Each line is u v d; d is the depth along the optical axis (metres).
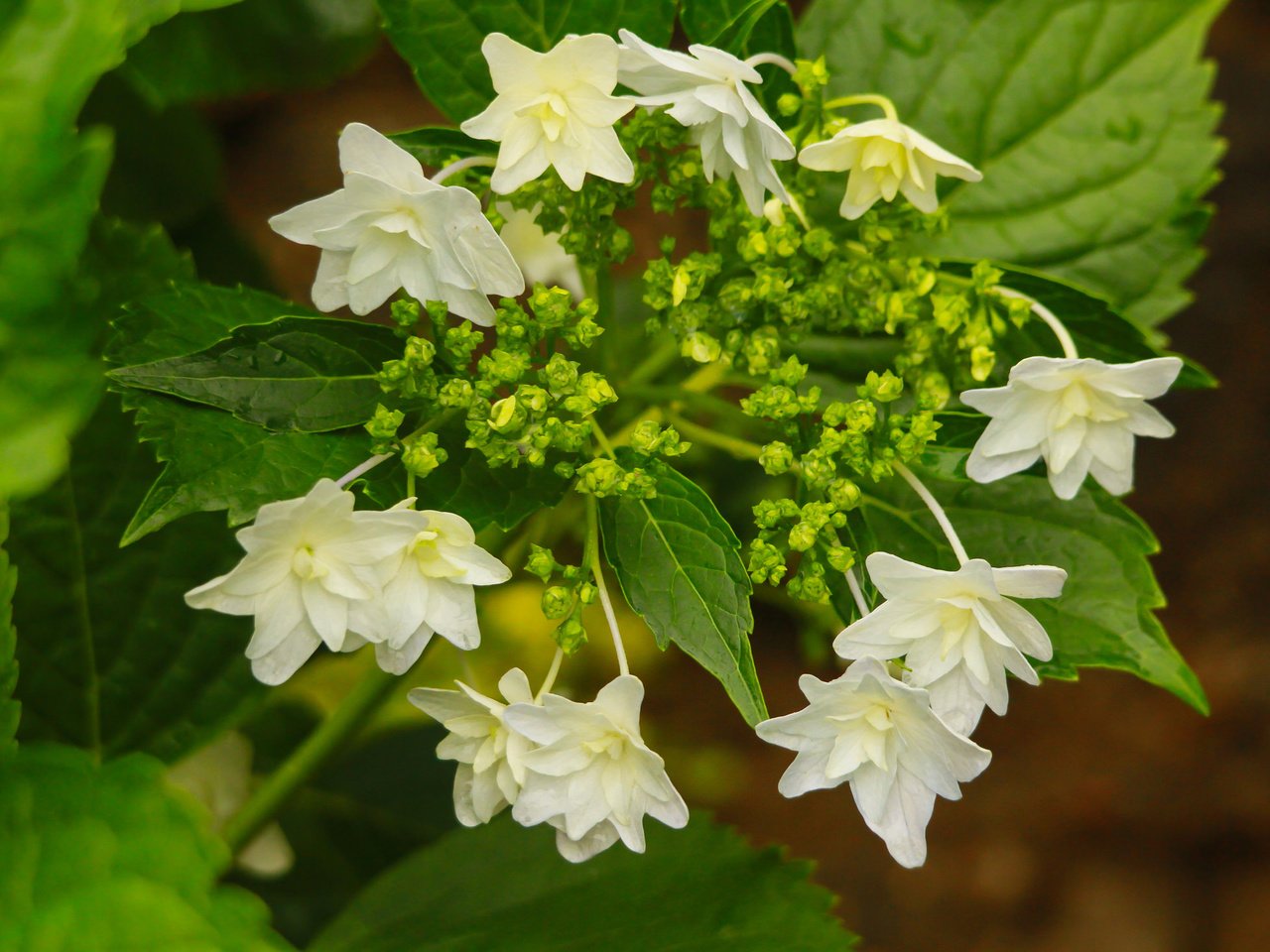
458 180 0.55
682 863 0.59
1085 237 0.63
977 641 0.52
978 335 0.56
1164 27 0.63
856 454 0.53
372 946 0.59
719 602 0.51
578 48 0.51
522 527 0.60
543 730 0.51
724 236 0.55
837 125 0.55
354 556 0.50
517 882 0.60
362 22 0.67
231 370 0.52
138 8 0.49
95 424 0.57
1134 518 0.58
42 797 0.47
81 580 0.58
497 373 0.52
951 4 0.63
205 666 0.59
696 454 0.70
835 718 0.51
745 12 0.53
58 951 0.46
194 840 0.47
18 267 0.45
